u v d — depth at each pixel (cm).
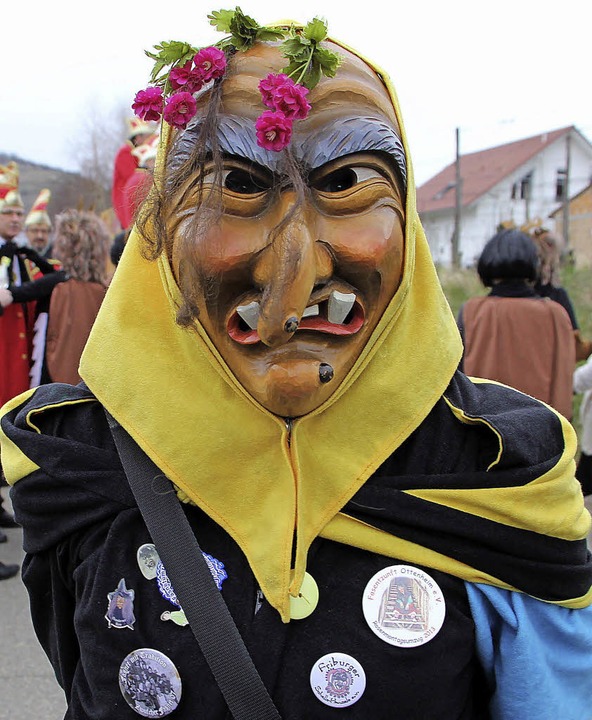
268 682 90
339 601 92
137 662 92
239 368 87
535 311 283
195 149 85
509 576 93
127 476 97
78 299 341
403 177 91
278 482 94
